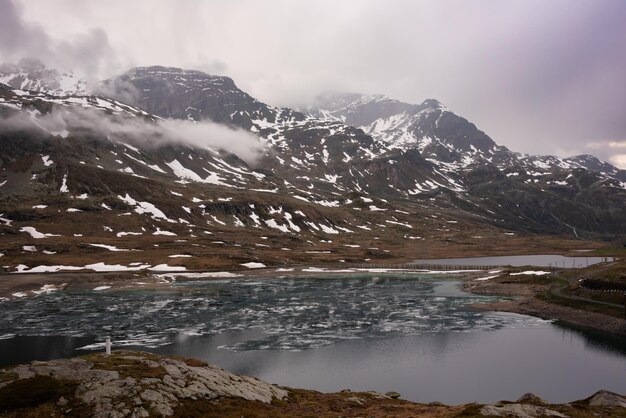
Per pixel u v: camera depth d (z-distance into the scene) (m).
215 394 39.53
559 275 148.50
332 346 79.06
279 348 77.88
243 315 105.06
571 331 89.81
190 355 73.19
